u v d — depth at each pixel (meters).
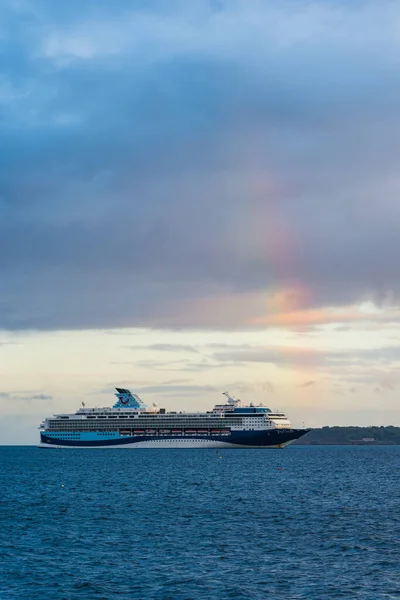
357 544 100.31
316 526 117.12
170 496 166.38
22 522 122.69
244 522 121.81
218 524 119.56
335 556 92.50
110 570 85.25
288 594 74.94
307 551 95.69
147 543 101.75
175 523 120.81
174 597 74.06
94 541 103.50
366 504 149.00
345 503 150.88
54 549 97.62
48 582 79.94
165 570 85.19
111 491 180.50
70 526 117.88
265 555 93.25
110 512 135.75
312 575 82.62
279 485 198.88
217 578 81.38
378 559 90.62
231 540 103.94
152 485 199.00
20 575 83.00
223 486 195.00
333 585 78.25
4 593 75.94
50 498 163.00
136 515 131.12
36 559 91.25
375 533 109.62
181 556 92.81
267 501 154.88
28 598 74.06
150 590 76.69
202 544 100.88
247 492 176.50
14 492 179.12
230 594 75.00
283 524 119.44
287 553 94.44
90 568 86.25
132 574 83.25
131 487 192.50
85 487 193.50
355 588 77.00
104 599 73.62
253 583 79.19
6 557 92.50
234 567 86.62
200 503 150.88
